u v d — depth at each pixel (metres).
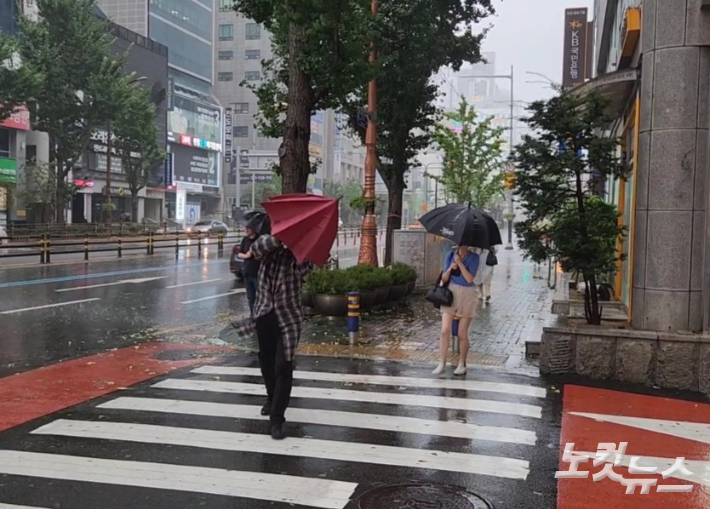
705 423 6.32
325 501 4.35
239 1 13.55
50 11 41.31
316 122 88.38
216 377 7.94
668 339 7.74
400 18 16.36
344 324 11.92
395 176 19.39
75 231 43.47
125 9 67.25
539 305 15.37
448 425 6.10
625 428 6.10
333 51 12.16
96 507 4.22
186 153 72.12
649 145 8.63
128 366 8.53
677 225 8.45
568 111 8.77
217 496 4.41
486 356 9.32
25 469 4.88
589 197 9.65
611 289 10.95
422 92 18.62
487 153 33.34
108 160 48.16
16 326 11.45
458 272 8.14
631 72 10.14
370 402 6.86
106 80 43.00
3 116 36.62
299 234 5.38
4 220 42.66
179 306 14.52
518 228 9.40
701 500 4.50
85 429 5.86
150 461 5.06
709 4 8.13
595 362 8.08
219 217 75.25
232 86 88.25
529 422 6.24
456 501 4.38
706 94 8.36
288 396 5.67
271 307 5.63
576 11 28.98
